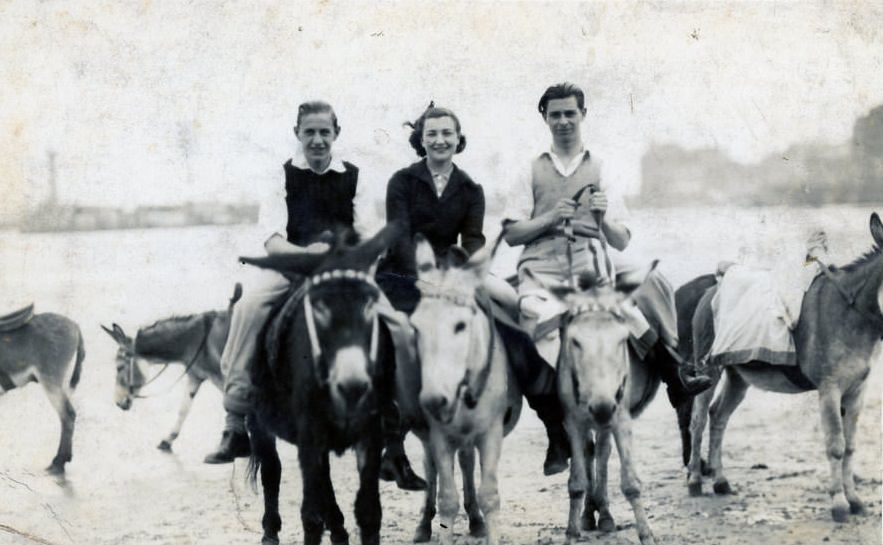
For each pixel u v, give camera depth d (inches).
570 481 220.4
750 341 249.4
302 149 242.1
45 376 280.5
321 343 192.9
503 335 218.7
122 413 305.1
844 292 244.8
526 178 247.8
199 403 315.0
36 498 274.5
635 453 303.0
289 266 198.8
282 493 278.7
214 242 306.0
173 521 259.4
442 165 232.7
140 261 305.4
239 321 231.6
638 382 228.2
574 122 245.6
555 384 219.6
